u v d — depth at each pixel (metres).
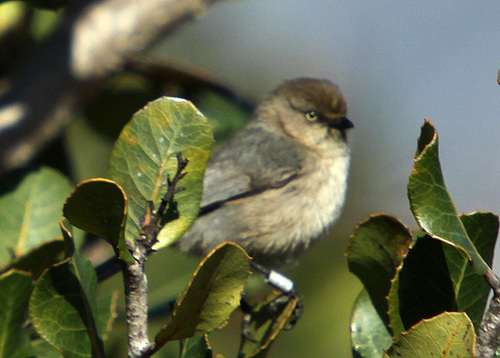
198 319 4.02
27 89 6.80
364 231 4.62
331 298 6.63
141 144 4.61
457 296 4.57
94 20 7.04
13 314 4.25
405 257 4.63
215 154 10.62
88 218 4.02
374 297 4.77
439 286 4.60
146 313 4.07
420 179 4.07
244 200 10.20
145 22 7.18
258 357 5.02
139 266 4.10
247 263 3.95
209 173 10.33
